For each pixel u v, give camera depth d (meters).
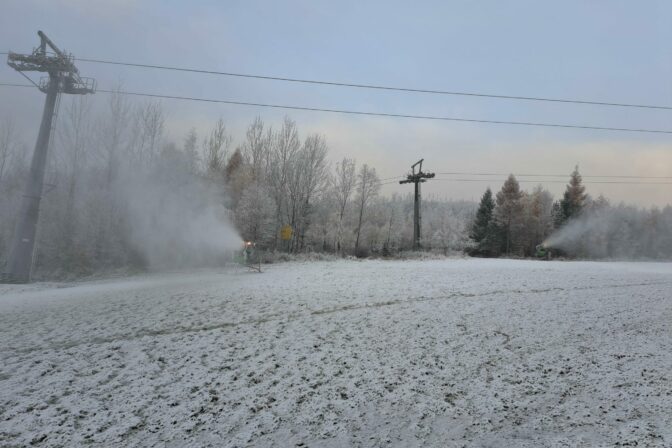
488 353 7.43
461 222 65.06
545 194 73.00
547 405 5.38
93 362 7.26
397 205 64.19
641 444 4.33
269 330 9.10
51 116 25.27
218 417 5.17
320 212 50.44
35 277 25.84
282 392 5.88
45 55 24.20
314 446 4.48
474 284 15.64
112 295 14.88
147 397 5.79
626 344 7.89
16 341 8.73
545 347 7.74
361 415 5.19
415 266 25.05
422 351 7.56
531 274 19.36
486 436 4.64
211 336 8.72
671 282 16.31
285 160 48.31
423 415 5.17
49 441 4.67
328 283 16.38
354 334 8.67
